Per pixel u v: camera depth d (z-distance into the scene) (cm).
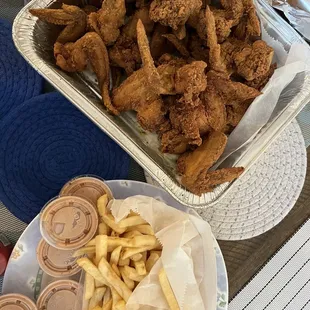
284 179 45
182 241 39
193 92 36
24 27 37
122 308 38
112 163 44
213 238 40
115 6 37
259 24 40
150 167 36
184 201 37
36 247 40
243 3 39
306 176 46
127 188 42
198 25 39
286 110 39
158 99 38
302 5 44
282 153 45
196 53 40
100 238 38
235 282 44
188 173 37
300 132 46
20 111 42
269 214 45
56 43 39
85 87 41
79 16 38
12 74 43
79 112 43
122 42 40
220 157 39
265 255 45
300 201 46
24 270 41
